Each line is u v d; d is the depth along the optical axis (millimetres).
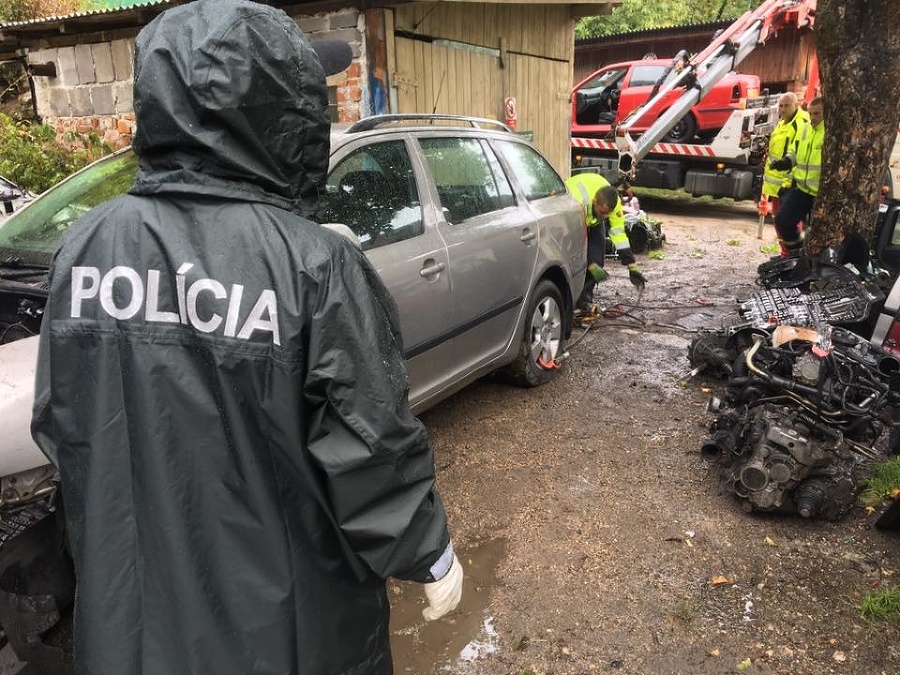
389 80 6762
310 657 1327
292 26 1283
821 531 3352
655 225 9641
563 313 5297
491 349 4387
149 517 1260
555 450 4148
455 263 3857
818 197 5812
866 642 2664
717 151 11797
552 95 9555
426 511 1356
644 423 4484
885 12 5219
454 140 4234
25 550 2221
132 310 1272
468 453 4125
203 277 1231
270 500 1271
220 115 1195
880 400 3789
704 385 5066
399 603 2941
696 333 6223
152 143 1259
